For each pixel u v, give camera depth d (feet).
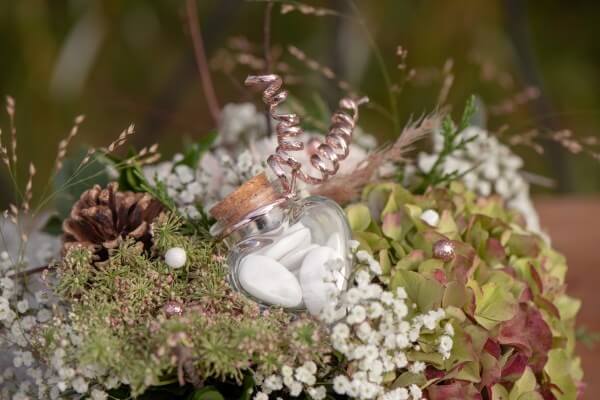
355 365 1.94
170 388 1.97
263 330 1.90
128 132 2.10
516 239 2.15
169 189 2.20
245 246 1.99
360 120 4.39
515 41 3.43
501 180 2.37
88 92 4.67
